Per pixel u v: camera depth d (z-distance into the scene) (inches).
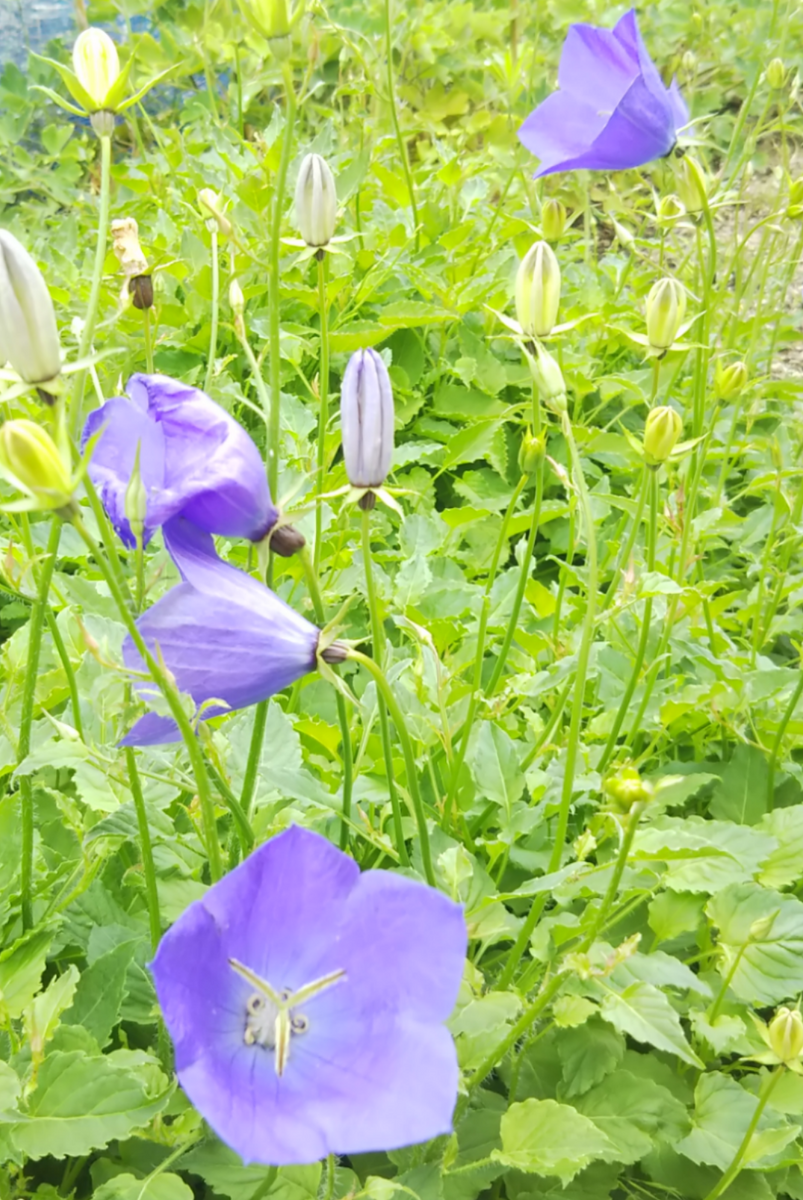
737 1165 10.0
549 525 20.1
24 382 7.4
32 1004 9.5
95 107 9.4
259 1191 9.5
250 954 7.8
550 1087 11.3
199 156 26.6
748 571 18.8
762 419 24.3
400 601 14.9
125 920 11.7
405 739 9.6
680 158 13.5
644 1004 10.2
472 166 25.6
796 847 12.9
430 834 12.1
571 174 29.4
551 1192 10.8
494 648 16.5
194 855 11.8
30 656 10.4
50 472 6.7
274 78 26.8
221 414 8.6
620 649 15.2
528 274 9.8
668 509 15.3
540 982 11.7
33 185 29.5
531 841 13.4
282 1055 7.3
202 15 29.5
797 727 14.1
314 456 16.8
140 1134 9.9
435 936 7.5
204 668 8.2
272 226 9.8
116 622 12.9
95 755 9.7
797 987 11.6
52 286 18.8
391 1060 7.4
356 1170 10.8
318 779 13.0
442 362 22.1
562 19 32.7
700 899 12.1
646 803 8.0
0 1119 9.0
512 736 14.4
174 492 8.4
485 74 32.9
